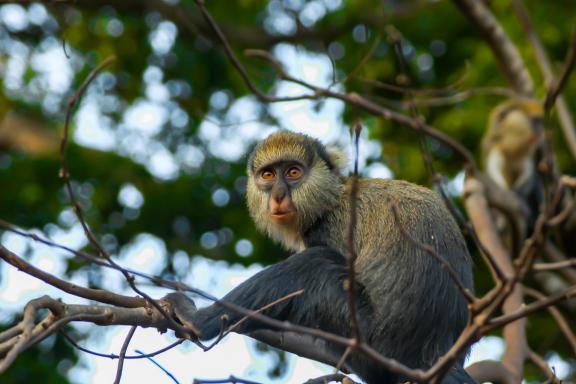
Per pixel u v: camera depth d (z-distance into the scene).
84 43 19.41
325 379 7.61
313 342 8.84
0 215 18.33
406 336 8.50
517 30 17.89
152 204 18.95
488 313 5.80
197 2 7.18
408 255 8.71
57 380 15.48
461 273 8.73
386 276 8.74
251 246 18.50
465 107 18.02
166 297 8.54
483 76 17.80
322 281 8.84
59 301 6.53
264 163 10.30
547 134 6.70
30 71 19.38
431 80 18.62
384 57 17.70
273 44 18.95
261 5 19.25
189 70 19.23
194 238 18.94
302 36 15.70
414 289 8.56
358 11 18.12
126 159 19.48
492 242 11.10
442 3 19.48
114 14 19.61
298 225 10.08
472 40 18.62
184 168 19.39
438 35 19.27
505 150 17.41
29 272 6.48
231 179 19.05
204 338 8.23
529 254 5.71
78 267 16.11
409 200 9.09
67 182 6.28
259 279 8.80
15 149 19.72
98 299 6.85
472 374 9.13
